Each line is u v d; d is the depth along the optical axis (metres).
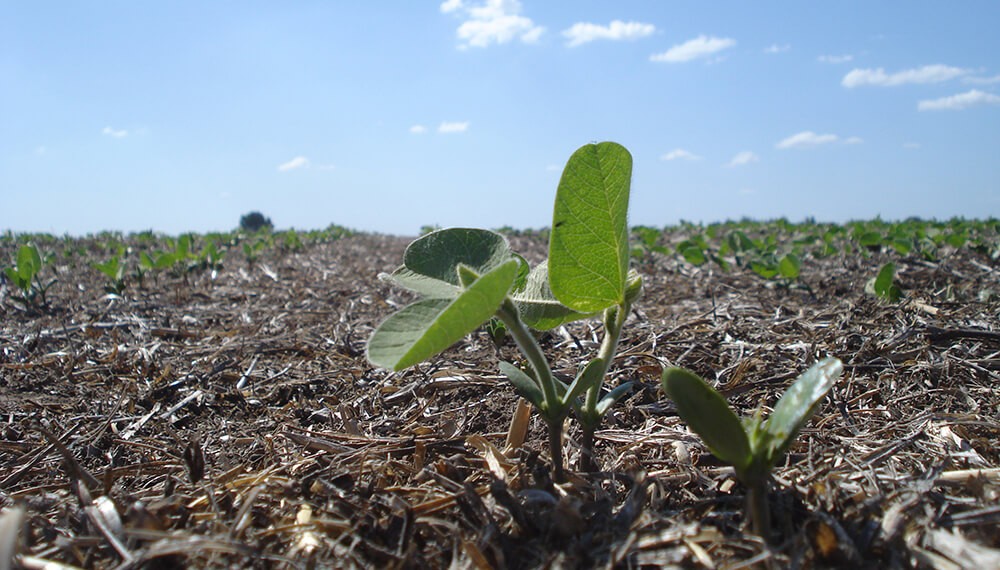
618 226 0.16
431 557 0.16
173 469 0.24
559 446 0.19
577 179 0.16
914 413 0.26
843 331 0.38
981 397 0.27
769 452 0.15
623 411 0.27
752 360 0.33
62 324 0.49
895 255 0.82
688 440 0.23
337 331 0.47
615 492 0.19
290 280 0.82
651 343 0.37
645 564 0.15
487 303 0.14
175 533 0.16
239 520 0.17
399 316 0.15
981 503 0.17
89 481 0.20
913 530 0.16
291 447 0.25
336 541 0.17
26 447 0.26
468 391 0.31
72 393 0.33
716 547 0.15
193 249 1.33
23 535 0.17
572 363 0.35
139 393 0.33
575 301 0.17
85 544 0.16
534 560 0.16
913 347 0.34
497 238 0.19
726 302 0.53
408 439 0.24
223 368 0.37
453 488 0.19
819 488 0.18
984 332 0.35
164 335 0.47
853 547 0.15
